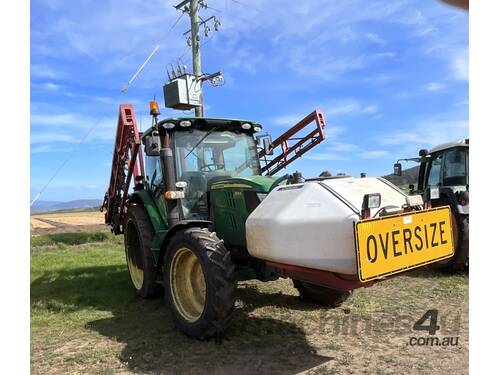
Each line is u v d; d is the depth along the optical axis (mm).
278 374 3250
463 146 7191
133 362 3543
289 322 4406
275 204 3666
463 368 3277
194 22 14289
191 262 4219
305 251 3293
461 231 6414
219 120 5230
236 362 3475
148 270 5492
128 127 6227
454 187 7020
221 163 5238
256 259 4445
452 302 5070
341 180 3625
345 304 5008
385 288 5750
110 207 7418
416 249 3207
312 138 7250
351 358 3498
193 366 3426
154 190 5570
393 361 3434
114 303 5480
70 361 3592
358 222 2930
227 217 4590
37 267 8227
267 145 5562
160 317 4797
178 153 4980
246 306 4973
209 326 3758
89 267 8188
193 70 14281
